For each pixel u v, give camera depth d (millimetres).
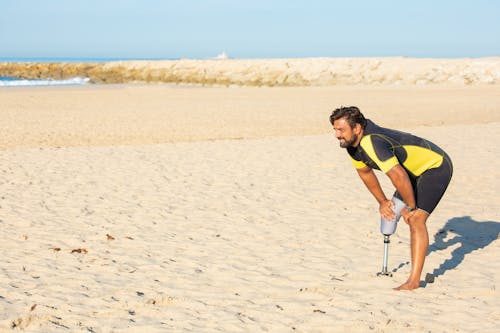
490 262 5750
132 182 9797
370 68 69938
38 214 7645
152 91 40906
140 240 6551
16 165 11234
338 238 6648
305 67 74562
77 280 5207
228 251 6160
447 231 6902
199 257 5953
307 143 14773
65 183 9648
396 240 6543
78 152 13039
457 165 11383
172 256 5977
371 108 28266
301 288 5039
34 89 45781
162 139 17281
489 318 4379
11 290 4926
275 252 6129
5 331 4152
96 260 5793
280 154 12906
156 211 7898
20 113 24578
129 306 4633
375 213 7824
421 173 4754
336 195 8898
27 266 5590
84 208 8008
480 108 28078
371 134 4531
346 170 10992
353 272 5434
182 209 8031
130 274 5398
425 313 4477
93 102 30797
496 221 7352
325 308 4598
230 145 14375
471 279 5258
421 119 23375
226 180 10031
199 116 24078
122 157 12375
